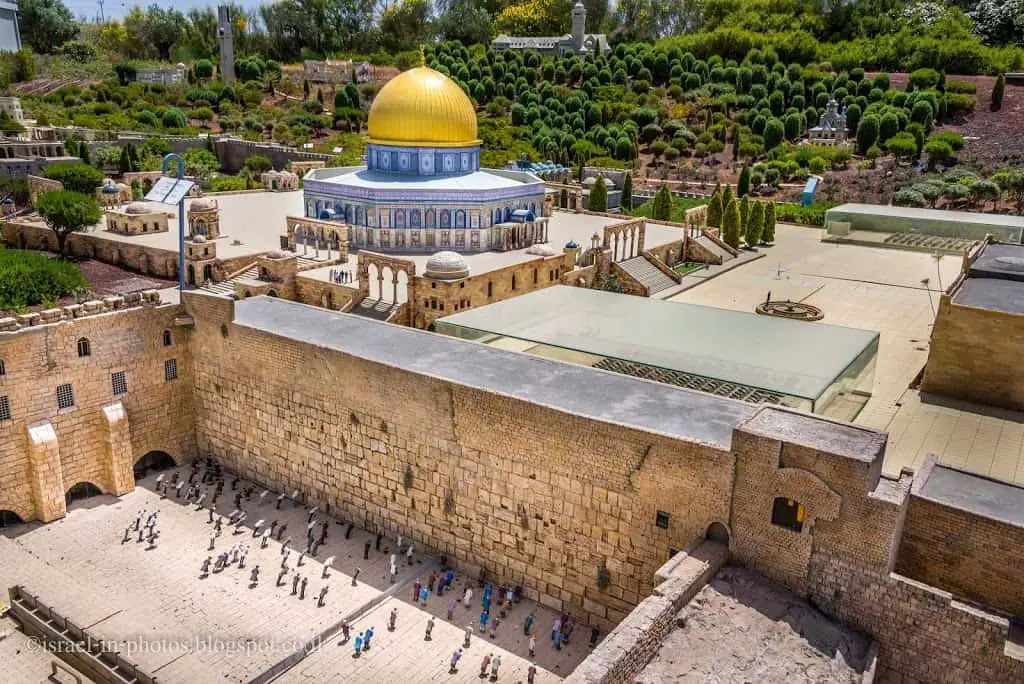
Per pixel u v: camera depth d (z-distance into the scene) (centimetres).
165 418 5231
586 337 5359
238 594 4012
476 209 7762
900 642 3036
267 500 4941
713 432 3603
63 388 4672
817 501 3095
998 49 18162
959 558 3162
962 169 12900
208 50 19988
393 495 4447
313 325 5041
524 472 3894
